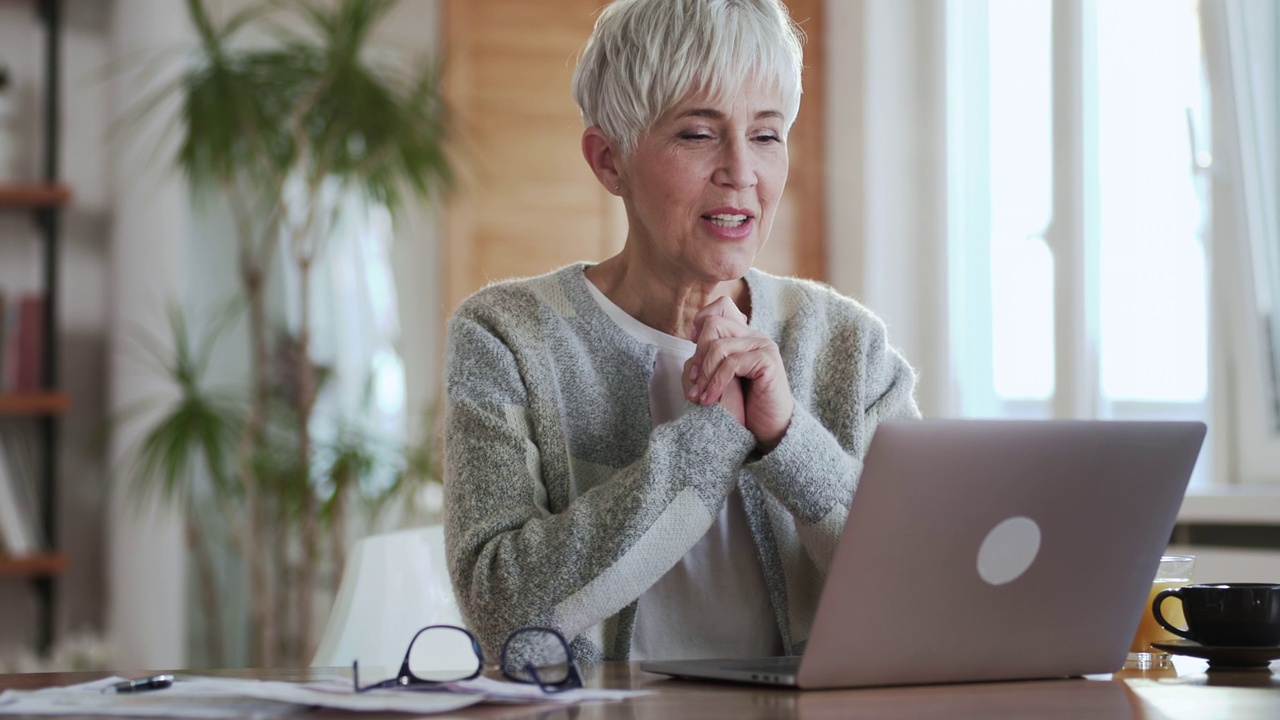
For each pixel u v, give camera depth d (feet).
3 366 13.62
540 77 13.67
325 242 12.84
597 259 13.71
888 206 12.55
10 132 14.21
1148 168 10.35
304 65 12.45
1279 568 8.23
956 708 3.45
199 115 12.10
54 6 14.06
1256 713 3.39
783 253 13.00
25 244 14.14
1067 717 3.32
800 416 4.68
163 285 13.58
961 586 3.79
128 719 3.25
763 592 5.31
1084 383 10.79
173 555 13.48
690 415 4.62
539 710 3.39
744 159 5.11
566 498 5.18
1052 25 11.01
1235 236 9.39
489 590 4.55
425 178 13.07
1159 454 3.95
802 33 5.51
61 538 14.14
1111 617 4.09
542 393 5.27
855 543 3.61
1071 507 3.86
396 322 14.24
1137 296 10.52
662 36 5.09
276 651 13.07
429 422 13.34
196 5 12.31
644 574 4.48
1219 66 9.40
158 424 13.43
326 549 13.15
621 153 5.30
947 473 3.63
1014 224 11.77
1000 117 11.96
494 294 5.59
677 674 4.04
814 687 3.76
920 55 12.55
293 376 14.07
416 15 14.37
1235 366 9.50
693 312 5.47
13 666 13.48
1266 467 9.31
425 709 3.31
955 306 12.30
